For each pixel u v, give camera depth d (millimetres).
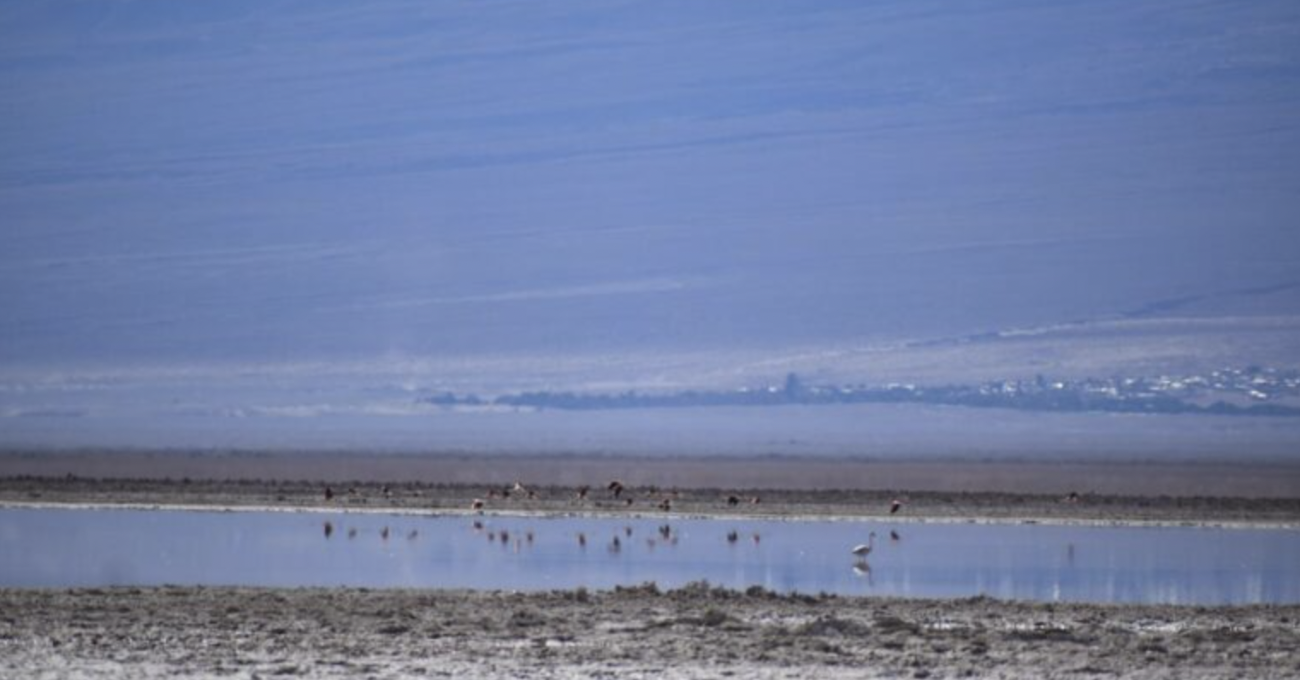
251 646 95312
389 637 98750
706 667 91000
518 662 91812
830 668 91250
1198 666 93375
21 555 152125
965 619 109938
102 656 91875
